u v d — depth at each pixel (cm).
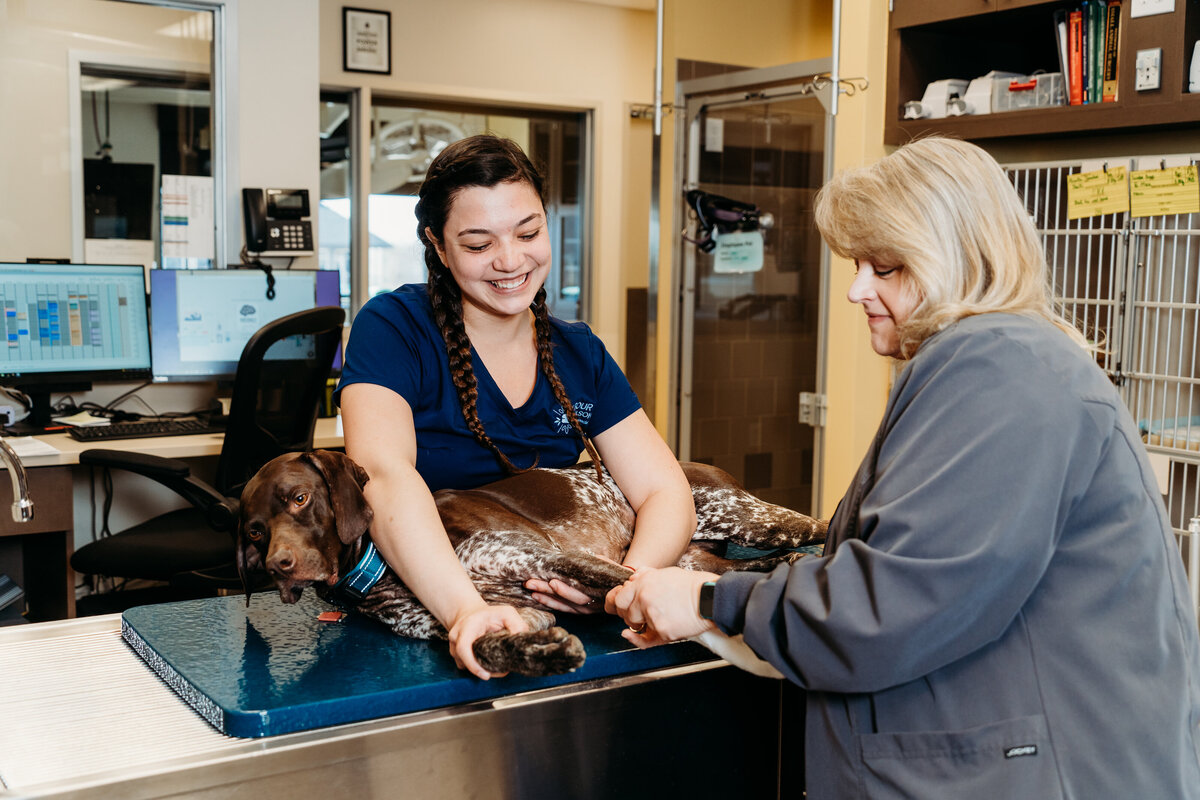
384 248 535
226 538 274
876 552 90
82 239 371
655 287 430
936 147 105
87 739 99
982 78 314
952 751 92
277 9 378
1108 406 93
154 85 373
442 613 111
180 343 354
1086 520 93
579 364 143
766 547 147
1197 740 99
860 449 358
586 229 577
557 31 545
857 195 105
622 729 116
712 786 123
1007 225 101
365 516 115
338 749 100
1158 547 94
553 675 107
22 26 354
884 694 96
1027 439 88
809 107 363
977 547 87
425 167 540
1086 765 90
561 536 127
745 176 390
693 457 420
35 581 330
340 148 517
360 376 128
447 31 518
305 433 296
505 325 135
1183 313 251
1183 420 264
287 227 378
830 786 100
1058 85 293
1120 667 91
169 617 129
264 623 127
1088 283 271
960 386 92
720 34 421
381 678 107
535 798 111
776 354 383
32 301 335
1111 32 279
